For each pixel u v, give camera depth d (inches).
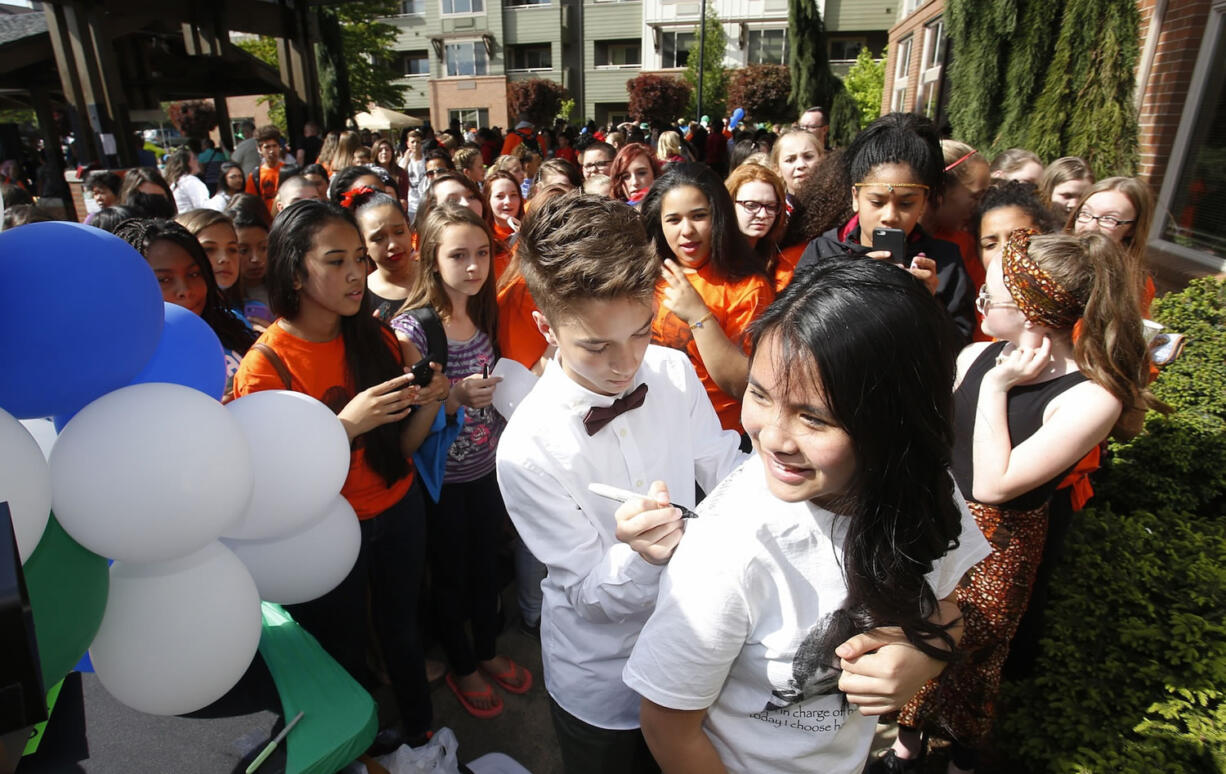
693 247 88.6
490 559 88.6
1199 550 80.4
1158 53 173.8
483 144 409.7
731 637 35.9
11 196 220.5
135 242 82.0
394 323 83.1
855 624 36.9
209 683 46.7
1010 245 60.9
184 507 40.7
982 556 43.0
